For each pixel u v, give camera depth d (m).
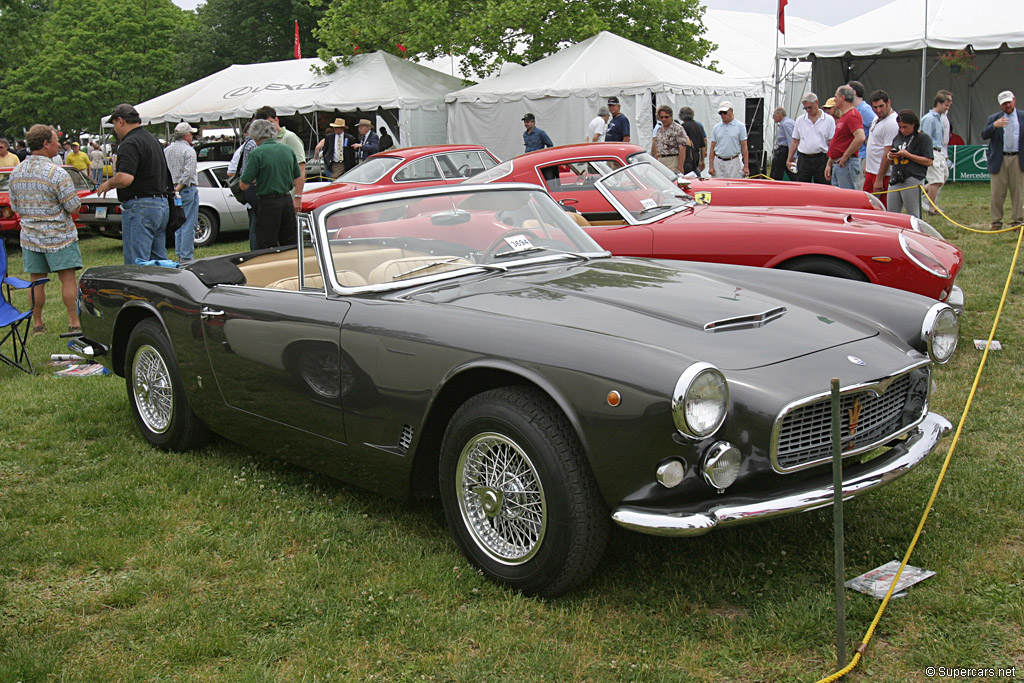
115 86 47.72
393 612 3.16
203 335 4.45
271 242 8.97
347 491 4.34
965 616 3.00
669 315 3.46
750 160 22.36
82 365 6.98
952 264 6.00
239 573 3.53
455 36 22.12
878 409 3.34
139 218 8.19
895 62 22.22
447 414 3.52
